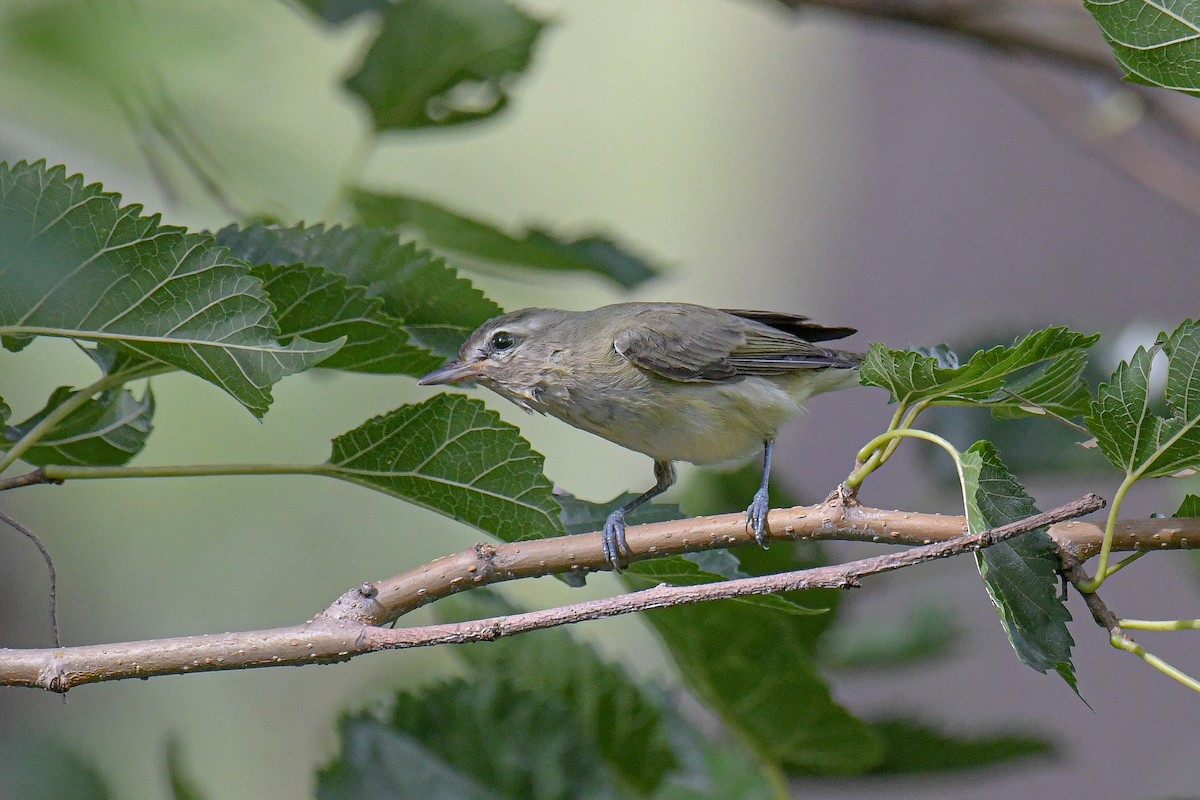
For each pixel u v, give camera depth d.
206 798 7.42
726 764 8.45
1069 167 16.66
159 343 6.21
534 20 9.50
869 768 8.75
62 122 11.08
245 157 11.73
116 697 17.30
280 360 6.17
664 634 7.76
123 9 10.00
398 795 7.98
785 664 7.69
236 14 11.85
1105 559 5.96
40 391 16.09
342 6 10.48
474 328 8.16
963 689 14.30
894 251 17.55
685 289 20.78
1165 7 5.65
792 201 19.73
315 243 7.79
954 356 7.70
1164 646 14.23
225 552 18.33
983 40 12.03
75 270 5.96
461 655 8.71
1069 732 14.20
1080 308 16.42
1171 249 16.17
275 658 5.66
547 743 8.27
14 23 9.81
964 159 17.20
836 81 18.58
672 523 6.67
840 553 12.19
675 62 22.05
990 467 6.14
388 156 21.09
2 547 17.70
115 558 17.92
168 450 17.03
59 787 7.41
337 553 18.59
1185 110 12.12
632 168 21.73
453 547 18.95
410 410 6.59
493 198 20.97
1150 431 5.90
